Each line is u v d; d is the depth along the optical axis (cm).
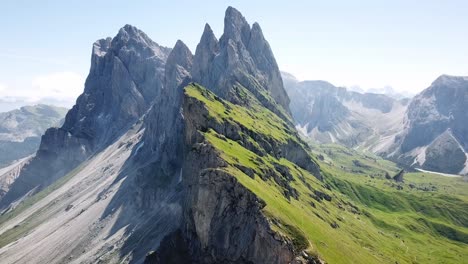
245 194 16000
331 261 13988
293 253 13912
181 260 17838
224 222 16362
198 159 19375
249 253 15088
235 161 18888
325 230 17388
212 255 16488
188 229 18450
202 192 17075
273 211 15262
